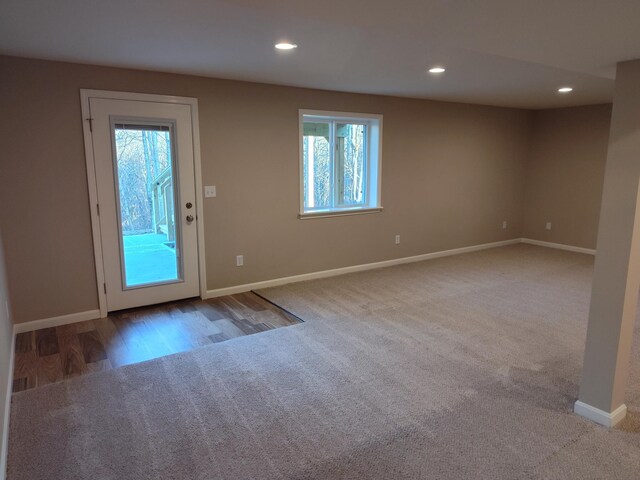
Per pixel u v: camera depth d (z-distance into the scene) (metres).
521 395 2.58
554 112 6.67
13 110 3.29
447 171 6.12
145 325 3.69
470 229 6.58
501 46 1.87
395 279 5.09
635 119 2.04
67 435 2.20
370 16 1.52
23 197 3.41
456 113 6.04
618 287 2.18
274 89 4.50
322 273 5.20
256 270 4.70
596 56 1.99
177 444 2.13
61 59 3.34
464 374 2.83
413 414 2.39
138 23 2.50
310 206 5.21
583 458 2.04
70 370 2.92
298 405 2.47
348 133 5.37
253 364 2.96
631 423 2.31
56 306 3.66
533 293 4.54
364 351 3.16
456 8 1.44
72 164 3.56
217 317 3.89
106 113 3.64
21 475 1.92
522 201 7.18
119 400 2.51
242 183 4.45
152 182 3.96
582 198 6.48
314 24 2.53
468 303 4.22
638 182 2.06
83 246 3.71
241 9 2.28
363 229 5.46
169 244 4.15
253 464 2.00
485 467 1.98
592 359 2.30
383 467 1.98
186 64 3.54
